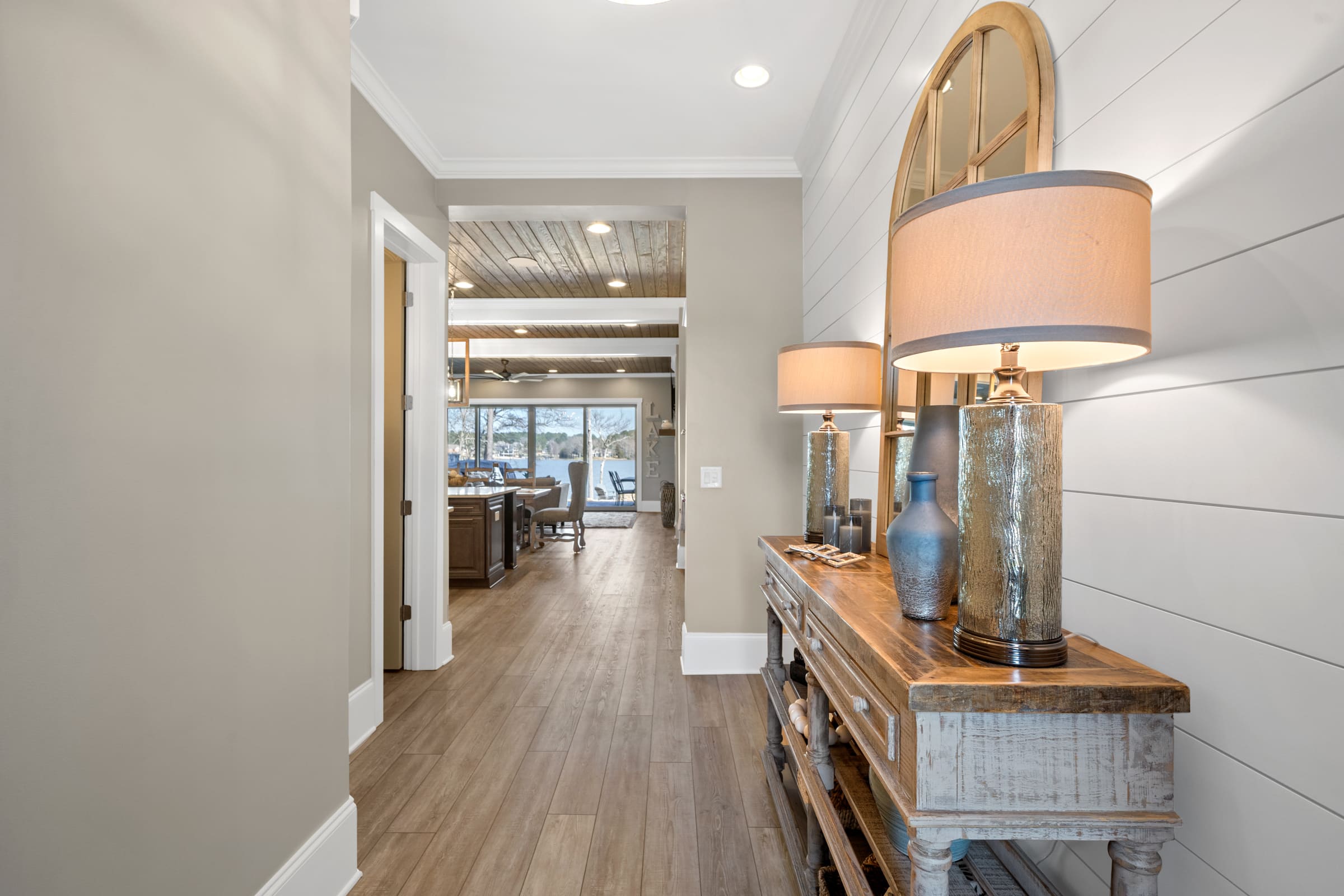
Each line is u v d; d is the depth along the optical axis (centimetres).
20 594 89
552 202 346
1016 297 82
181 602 118
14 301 89
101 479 102
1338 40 70
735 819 203
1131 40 102
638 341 888
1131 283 82
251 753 138
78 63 98
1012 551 92
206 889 124
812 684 155
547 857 184
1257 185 80
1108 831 85
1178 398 94
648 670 344
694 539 344
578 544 790
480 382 1330
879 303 217
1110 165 108
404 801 214
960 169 158
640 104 287
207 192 125
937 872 84
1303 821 74
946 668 91
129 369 107
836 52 248
